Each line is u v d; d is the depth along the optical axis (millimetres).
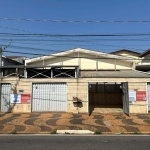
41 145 9148
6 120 16359
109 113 20094
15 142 9859
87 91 20266
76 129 13625
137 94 20062
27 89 20531
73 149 8375
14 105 20422
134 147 8781
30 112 20219
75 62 25734
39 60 25688
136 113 19828
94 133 12680
